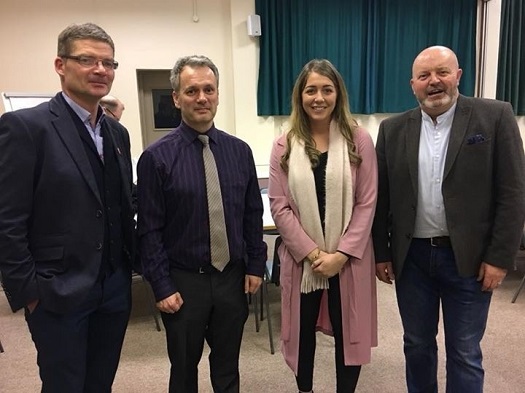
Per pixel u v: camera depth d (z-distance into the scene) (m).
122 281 1.49
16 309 1.24
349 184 1.57
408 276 1.64
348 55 5.05
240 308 1.56
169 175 1.40
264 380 2.16
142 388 2.12
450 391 1.61
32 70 4.76
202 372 2.22
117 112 3.31
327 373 2.19
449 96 1.46
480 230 1.48
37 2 4.65
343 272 1.60
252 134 5.16
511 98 5.24
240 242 1.53
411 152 1.54
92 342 1.51
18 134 1.19
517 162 1.41
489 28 5.06
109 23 4.80
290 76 5.02
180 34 4.95
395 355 2.35
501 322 2.70
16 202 1.20
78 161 1.28
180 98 1.41
